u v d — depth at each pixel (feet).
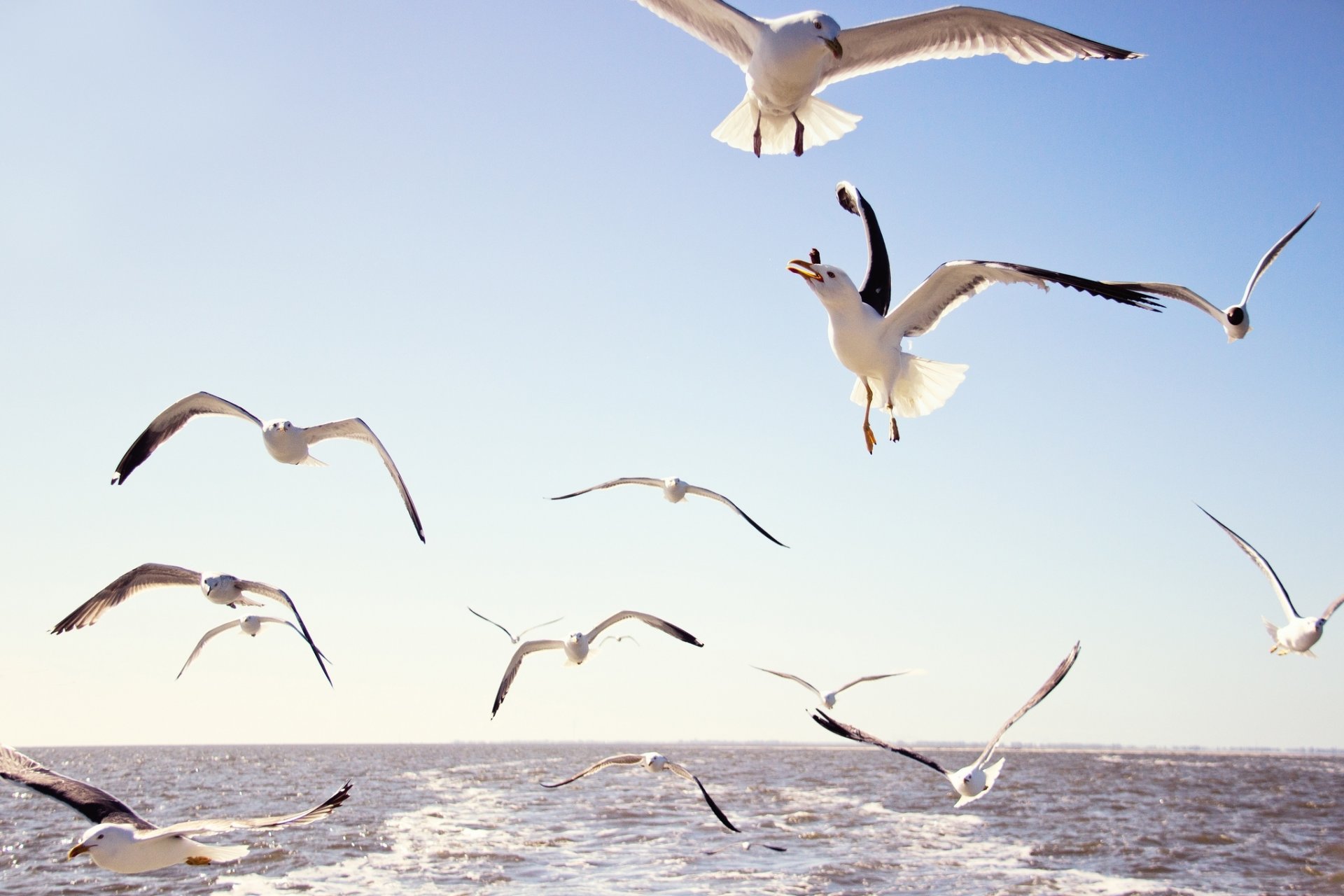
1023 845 92.89
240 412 30.42
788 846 90.53
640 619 50.60
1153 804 146.61
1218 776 248.32
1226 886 72.54
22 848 84.79
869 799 148.05
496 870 75.05
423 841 90.38
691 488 48.24
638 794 155.33
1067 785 197.98
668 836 96.63
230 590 34.99
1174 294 34.32
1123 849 90.53
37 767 21.97
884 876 74.33
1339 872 77.97
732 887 69.26
